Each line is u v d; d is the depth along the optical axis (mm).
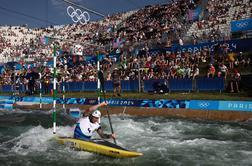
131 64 28422
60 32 58844
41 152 9836
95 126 10133
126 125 14422
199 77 21719
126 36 40750
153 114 19156
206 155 9281
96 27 53531
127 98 21391
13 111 22484
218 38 28156
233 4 34156
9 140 11703
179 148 10094
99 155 9359
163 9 43719
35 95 28938
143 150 9906
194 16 35188
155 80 23453
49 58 40875
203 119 16922
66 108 23125
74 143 9953
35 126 15000
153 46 32219
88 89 28188
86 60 36094
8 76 37844
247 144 10594
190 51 27516
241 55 23234
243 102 16734
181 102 18672
